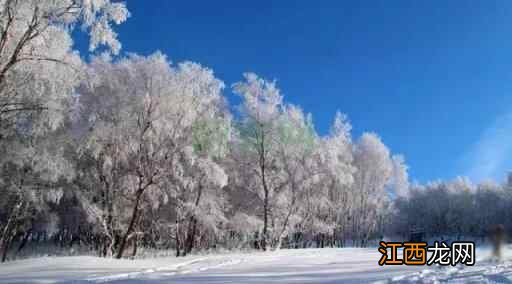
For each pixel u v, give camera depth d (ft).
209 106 83.71
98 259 56.18
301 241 137.18
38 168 67.41
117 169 76.28
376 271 39.63
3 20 44.39
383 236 180.34
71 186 78.28
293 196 105.50
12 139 66.39
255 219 103.04
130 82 74.49
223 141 87.86
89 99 74.02
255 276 39.75
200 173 86.84
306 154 107.76
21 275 43.55
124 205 81.35
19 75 53.83
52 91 55.47
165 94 73.41
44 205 82.02
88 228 93.81
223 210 104.42
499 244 44.24
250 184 107.86
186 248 96.84
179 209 87.71
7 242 81.92
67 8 45.47
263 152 103.60
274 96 105.60
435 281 29.96
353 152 155.43
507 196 229.45
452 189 265.54
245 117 104.73
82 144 70.28
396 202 193.47
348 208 150.20
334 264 50.78
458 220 245.04
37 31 45.85
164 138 74.33
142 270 47.42
